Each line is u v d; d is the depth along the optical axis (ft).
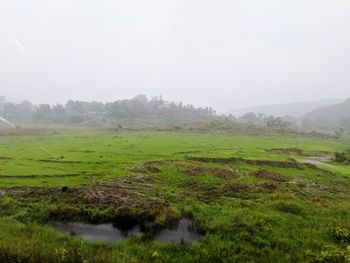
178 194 108.78
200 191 117.29
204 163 180.14
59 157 178.29
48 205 88.12
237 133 518.37
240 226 79.30
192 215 86.84
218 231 77.20
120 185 116.98
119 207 87.40
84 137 344.69
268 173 157.28
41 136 374.02
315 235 76.43
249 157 205.77
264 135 519.60
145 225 82.28
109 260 62.85
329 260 63.57
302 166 189.26
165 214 84.94
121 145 245.65
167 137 347.56
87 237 75.25
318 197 116.16
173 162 169.89
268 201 102.32
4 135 384.68
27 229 74.74
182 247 70.54
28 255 61.77
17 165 151.23
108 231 78.84
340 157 237.66
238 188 121.19
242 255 67.62
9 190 104.73
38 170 139.85
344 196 123.34
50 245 67.36
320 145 361.10
